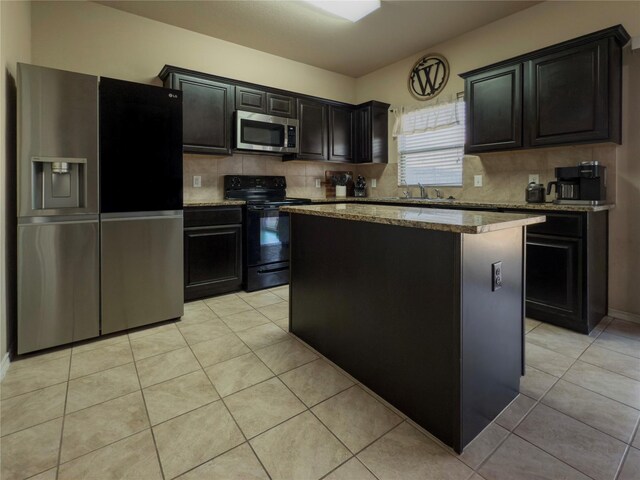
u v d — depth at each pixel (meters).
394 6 3.12
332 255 2.05
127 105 2.42
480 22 3.40
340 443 1.43
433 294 1.45
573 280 2.46
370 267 1.78
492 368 1.54
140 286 2.56
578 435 1.46
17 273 2.14
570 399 1.70
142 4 3.09
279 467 1.30
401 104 4.38
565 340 2.35
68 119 2.21
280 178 4.27
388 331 1.69
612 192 2.72
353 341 1.92
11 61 2.23
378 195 4.79
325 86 4.65
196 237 3.23
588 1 2.79
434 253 1.44
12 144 2.22
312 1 2.99
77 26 3.00
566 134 2.63
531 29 3.13
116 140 2.40
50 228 2.21
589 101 2.51
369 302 1.79
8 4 2.17
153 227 2.59
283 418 1.58
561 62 2.63
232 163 3.96
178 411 1.63
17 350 2.14
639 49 2.53
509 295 1.63
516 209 2.76
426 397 1.50
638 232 2.62
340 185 4.81
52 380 1.89
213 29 3.53
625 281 2.70
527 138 2.85
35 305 2.18
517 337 1.71
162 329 2.60
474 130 3.20
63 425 1.53
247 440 1.44
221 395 1.76
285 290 3.64
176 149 2.65
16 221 2.27
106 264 2.42
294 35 3.66
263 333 2.53
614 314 2.77
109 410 1.64
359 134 4.59
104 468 1.30
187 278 3.20
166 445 1.41
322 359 2.14
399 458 1.35
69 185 2.33
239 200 3.69
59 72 2.17
